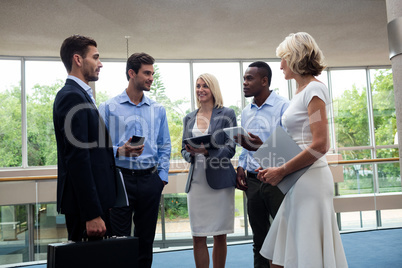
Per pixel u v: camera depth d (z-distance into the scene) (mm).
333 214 1953
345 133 11047
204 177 3068
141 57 3002
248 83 3039
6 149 8688
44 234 4348
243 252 4332
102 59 8969
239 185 3111
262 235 2977
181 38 7805
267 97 3076
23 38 7492
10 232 4277
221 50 8773
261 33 7723
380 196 5434
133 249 1877
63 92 1961
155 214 2949
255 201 2982
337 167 5371
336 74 11102
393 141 11133
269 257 2125
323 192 1913
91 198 1866
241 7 6445
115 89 8992
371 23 7508
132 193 2859
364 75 11117
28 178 4328
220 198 3045
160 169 3090
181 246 4555
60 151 1984
